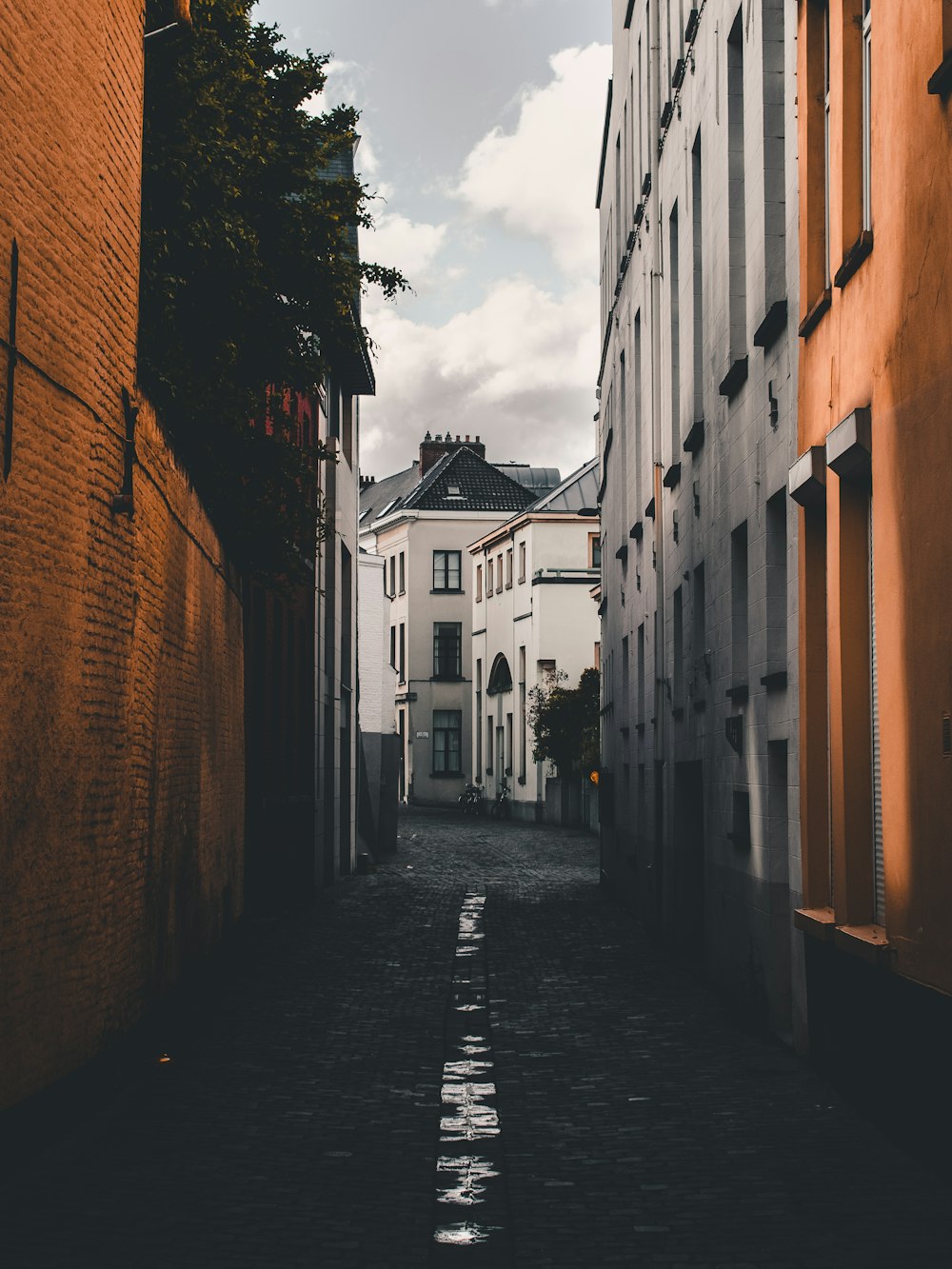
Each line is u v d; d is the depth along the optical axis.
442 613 70.56
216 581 14.62
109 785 8.96
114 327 9.02
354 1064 10.23
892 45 7.88
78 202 8.16
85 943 8.35
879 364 8.17
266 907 20.69
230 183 13.39
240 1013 12.39
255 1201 6.64
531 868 33.47
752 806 12.32
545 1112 8.77
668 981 15.00
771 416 11.52
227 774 15.67
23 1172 7.04
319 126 15.34
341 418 32.47
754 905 12.21
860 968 8.63
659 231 19.34
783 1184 7.03
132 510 9.43
